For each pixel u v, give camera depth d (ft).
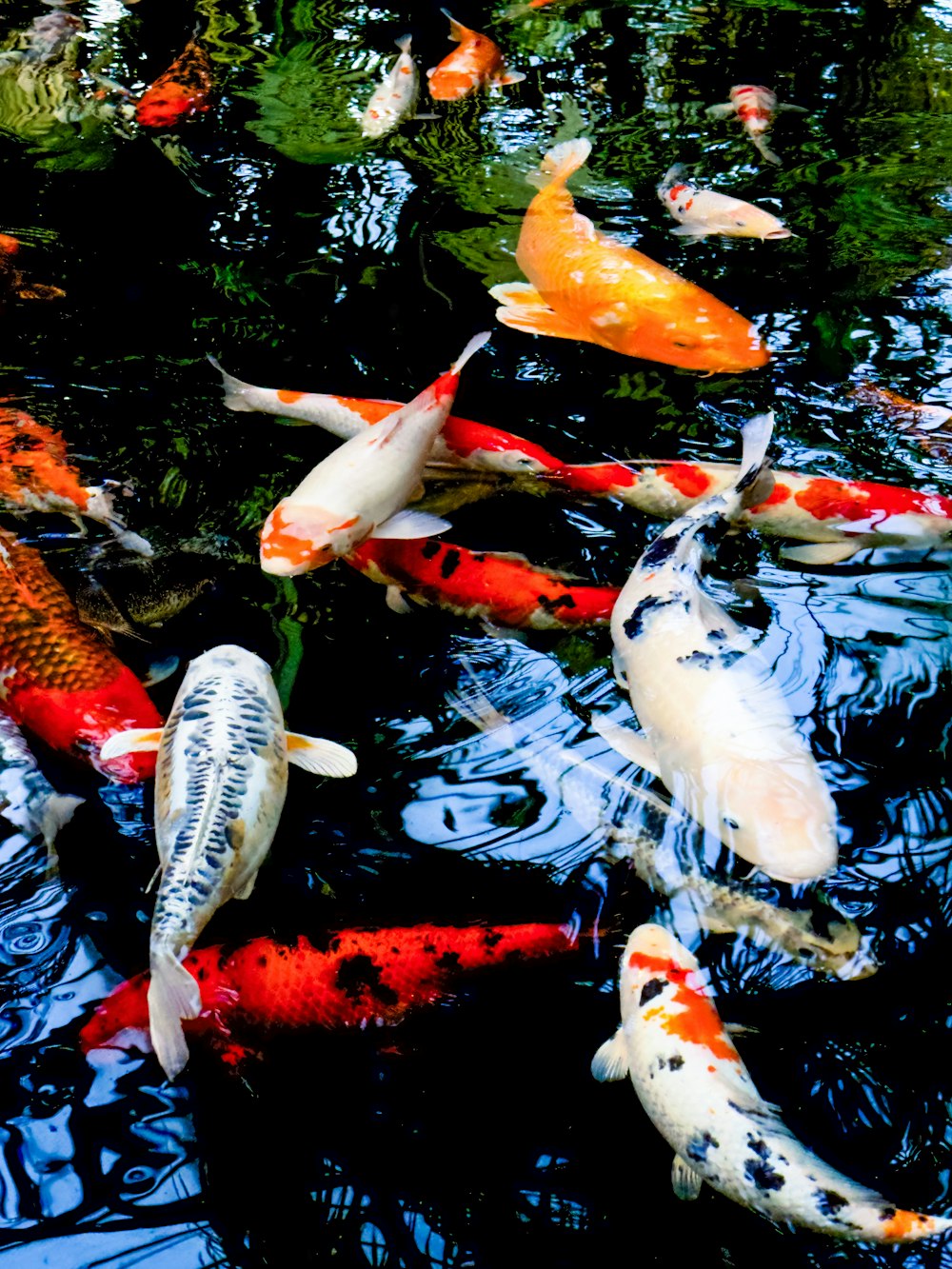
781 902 7.41
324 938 7.22
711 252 10.94
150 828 7.65
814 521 8.79
